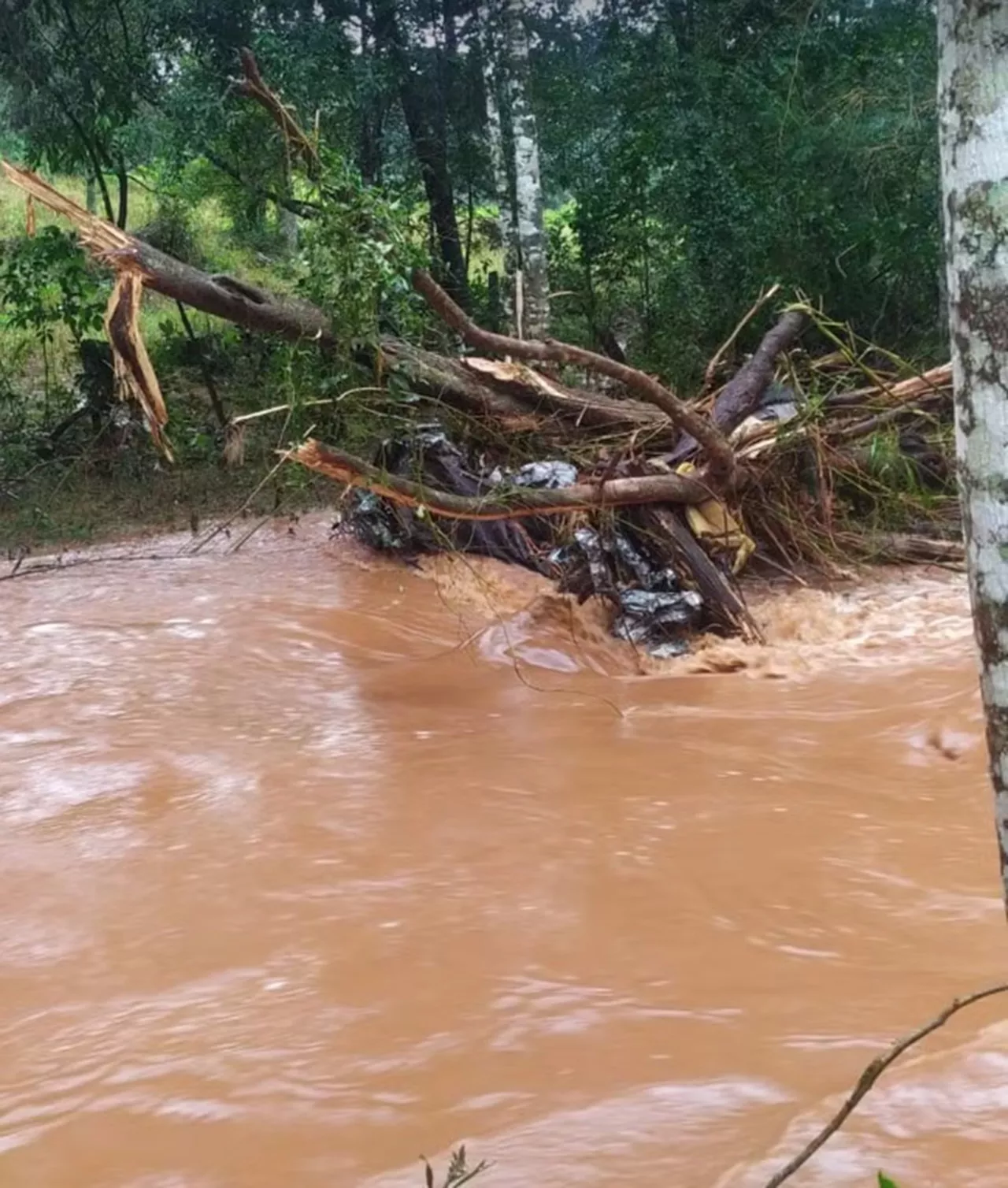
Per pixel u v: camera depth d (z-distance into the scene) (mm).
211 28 15375
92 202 18703
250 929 4383
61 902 4676
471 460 10461
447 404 10047
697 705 7258
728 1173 2549
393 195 14820
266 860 4988
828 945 4105
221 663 7918
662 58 16266
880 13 15414
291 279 12992
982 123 1812
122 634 8500
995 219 1800
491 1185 2713
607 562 8922
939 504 11016
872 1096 2840
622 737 6566
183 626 8703
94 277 13828
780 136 14867
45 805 5668
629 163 15922
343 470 7426
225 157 16281
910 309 16188
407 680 7734
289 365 9367
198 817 5480
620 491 8688
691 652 8438
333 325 9102
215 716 6973
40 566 10289
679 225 16062
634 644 8477
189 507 12867
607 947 4129
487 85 15938
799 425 9609
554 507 8477
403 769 6074
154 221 19578
